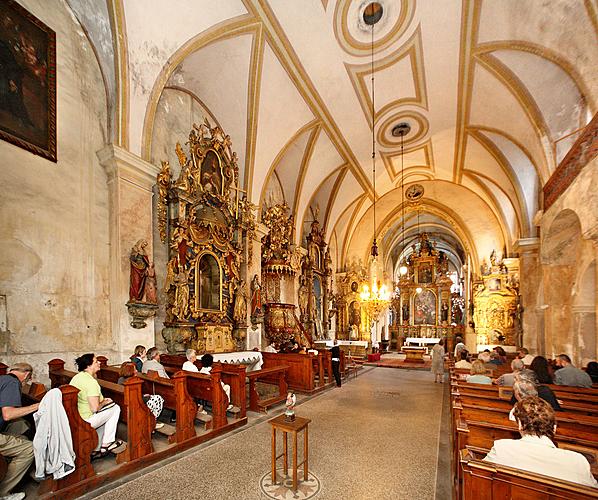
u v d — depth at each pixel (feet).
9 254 15.35
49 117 17.54
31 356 15.75
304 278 46.57
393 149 44.14
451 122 37.22
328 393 27.48
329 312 54.44
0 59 15.60
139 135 21.47
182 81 26.55
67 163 18.28
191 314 24.95
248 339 31.37
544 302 29.45
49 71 17.72
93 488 11.03
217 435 16.22
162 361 22.08
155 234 23.43
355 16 23.53
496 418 11.98
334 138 38.06
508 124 31.83
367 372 41.83
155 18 19.84
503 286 52.19
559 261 28.25
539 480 5.82
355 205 59.16
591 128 19.17
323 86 30.07
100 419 12.21
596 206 18.52
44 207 16.94
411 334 79.30
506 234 52.75
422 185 59.31
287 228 40.68
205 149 27.78
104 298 19.34
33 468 11.25
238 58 25.91
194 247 25.89
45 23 17.79
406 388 30.76
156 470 12.55
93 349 18.43
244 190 32.86
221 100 29.53
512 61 25.53
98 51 20.12
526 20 21.68
